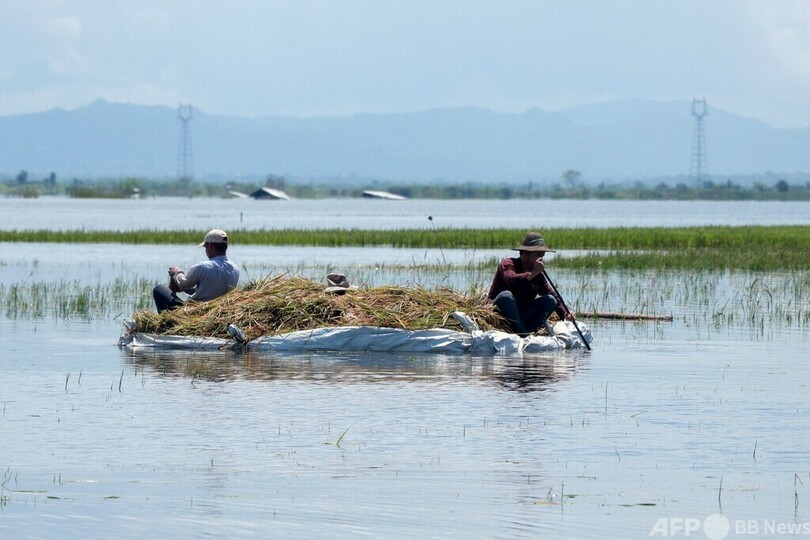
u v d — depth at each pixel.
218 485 37.91
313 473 39.22
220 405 49.72
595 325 80.00
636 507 35.81
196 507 35.72
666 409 49.31
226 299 69.44
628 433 44.84
